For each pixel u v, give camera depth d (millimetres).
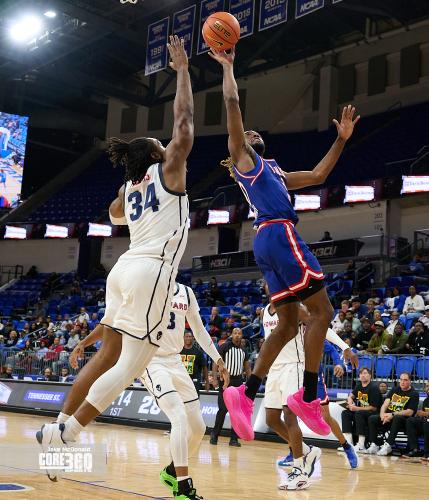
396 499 4410
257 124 25734
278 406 5348
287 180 3801
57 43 22250
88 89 27797
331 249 17922
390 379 10203
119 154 3463
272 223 3371
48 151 29000
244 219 20031
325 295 3295
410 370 10164
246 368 9266
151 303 3123
